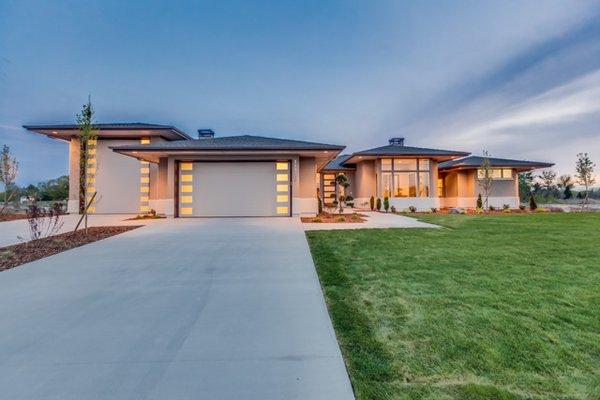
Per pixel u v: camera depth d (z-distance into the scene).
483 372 2.24
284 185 14.73
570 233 8.84
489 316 3.19
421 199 20.36
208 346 2.63
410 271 4.94
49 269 5.11
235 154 14.09
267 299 3.76
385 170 20.55
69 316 3.24
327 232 9.26
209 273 4.87
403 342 2.70
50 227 10.41
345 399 1.97
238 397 1.97
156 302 3.65
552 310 3.32
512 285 4.18
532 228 10.02
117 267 5.23
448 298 3.73
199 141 15.45
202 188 14.57
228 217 14.27
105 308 3.46
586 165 22.33
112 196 17.70
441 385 2.10
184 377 2.19
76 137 17.73
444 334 2.82
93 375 2.21
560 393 1.99
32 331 2.90
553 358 2.40
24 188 19.61
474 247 6.83
